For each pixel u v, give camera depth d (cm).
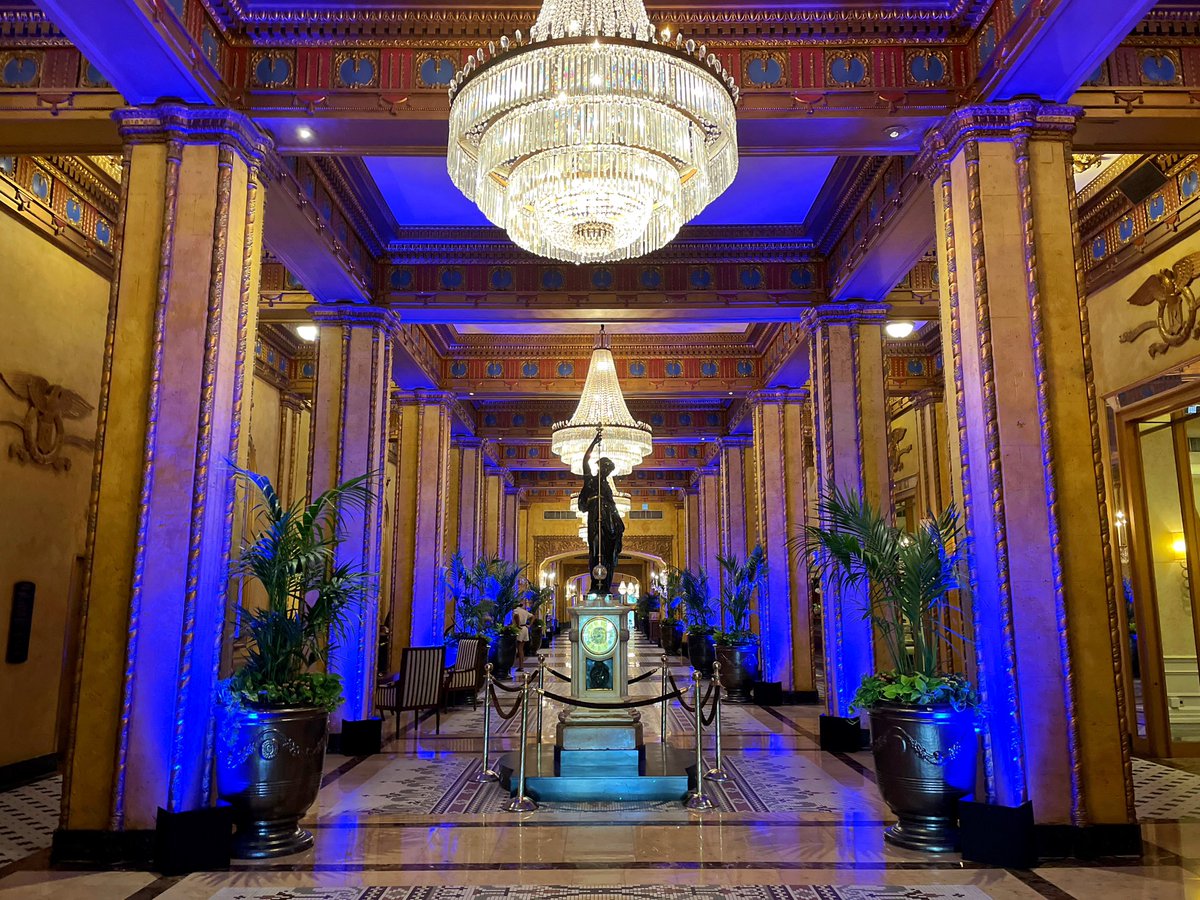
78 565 870
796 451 1333
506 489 2559
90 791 502
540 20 501
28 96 582
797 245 993
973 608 540
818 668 2003
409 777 749
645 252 609
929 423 1405
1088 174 873
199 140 567
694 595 1706
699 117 495
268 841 520
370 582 910
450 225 980
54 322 821
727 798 668
